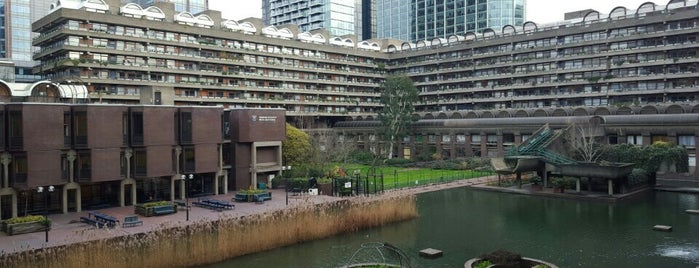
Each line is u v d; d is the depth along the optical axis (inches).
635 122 3225.9
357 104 5502.0
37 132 1895.9
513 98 4889.3
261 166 2691.9
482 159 3846.0
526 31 5027.1
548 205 2400.3
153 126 2178.9
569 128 3144.7
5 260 1178.6
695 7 4065.0
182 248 1400.1
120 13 3917.3
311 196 2407.7
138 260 1314.0
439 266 1432.1
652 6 4362.7
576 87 4544.8
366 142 4793.3
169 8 4202.8
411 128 4505.4
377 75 5674.2
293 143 2967.5
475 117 4485.7
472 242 1700.3
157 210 1941.4
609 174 2501.2
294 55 4980.3
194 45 4220.0
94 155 2027.6
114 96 3730.3
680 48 3976.4
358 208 1873.8
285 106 4945.9
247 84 4640.8
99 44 3730.3
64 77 3577.8
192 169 2338.8
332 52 5310.0
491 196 2689.5
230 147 2623.0
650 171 2891.2
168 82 4074.8
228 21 4606.3
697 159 2928.2
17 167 1888.5
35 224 1675.7
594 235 1782.7
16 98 2385.6
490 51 5118.1
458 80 5280.5
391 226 1939.0
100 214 1870.1
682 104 3646.7
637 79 4170.8
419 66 5610.2
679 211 2188.7
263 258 1504.7
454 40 5556.1
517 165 2765.7
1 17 7160.4
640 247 1610.5
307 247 1624.0
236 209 2071.9
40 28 3870.6
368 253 1553.9
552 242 1692.9
